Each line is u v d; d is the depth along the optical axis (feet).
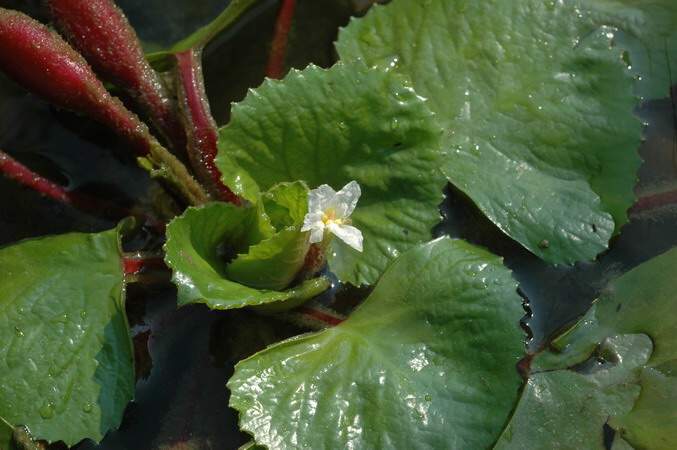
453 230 1.33
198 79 1.34
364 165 1.29
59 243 1.28
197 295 1.20
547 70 1.33
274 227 1.27
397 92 1.28
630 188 1.30
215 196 1.33
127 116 1.33
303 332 1.29
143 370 1.28
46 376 1.24
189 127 1.33
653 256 1.31
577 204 1.30
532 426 1.22
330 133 1.28
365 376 1.23
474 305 1.23
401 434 1.21
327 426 1.21
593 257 1.29
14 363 1.24
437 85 1.34
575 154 1.31
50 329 1.25
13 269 1.27
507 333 1.22
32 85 1.31
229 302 1.21
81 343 1.25
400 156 1.28
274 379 1.22
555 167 1.31
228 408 1.26
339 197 1.21
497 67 1.34
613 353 1.24
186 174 1.31
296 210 1.24
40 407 1.23
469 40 1.34
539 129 1.32
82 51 1.34
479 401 1.21
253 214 1.26
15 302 1.25
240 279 1.26
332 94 1.27
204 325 1.30
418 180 1.28
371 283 1.28
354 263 1.28
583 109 1.32
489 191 1.30
